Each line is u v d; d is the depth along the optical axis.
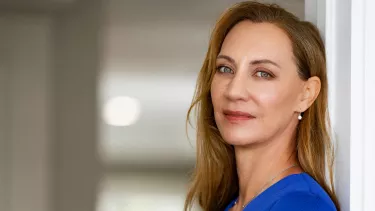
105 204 4.94
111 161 5.07
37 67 4.70
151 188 5.25
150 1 4.62
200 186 1.88
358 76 1.51
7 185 4.67
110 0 4.71
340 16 1.56
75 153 4.80
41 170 4.73
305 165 1.56
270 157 1.59
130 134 5.14
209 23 4.86
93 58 4.81
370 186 1.51
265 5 1.58
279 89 1.51
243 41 1.53
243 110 1.52
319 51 1.56
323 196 1.46
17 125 4.68
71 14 4.75
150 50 5.04
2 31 4.63
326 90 1.58
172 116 5.22
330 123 1.59
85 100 4.81
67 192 4.79
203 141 1.84
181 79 5.15
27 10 4.61
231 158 1.85
